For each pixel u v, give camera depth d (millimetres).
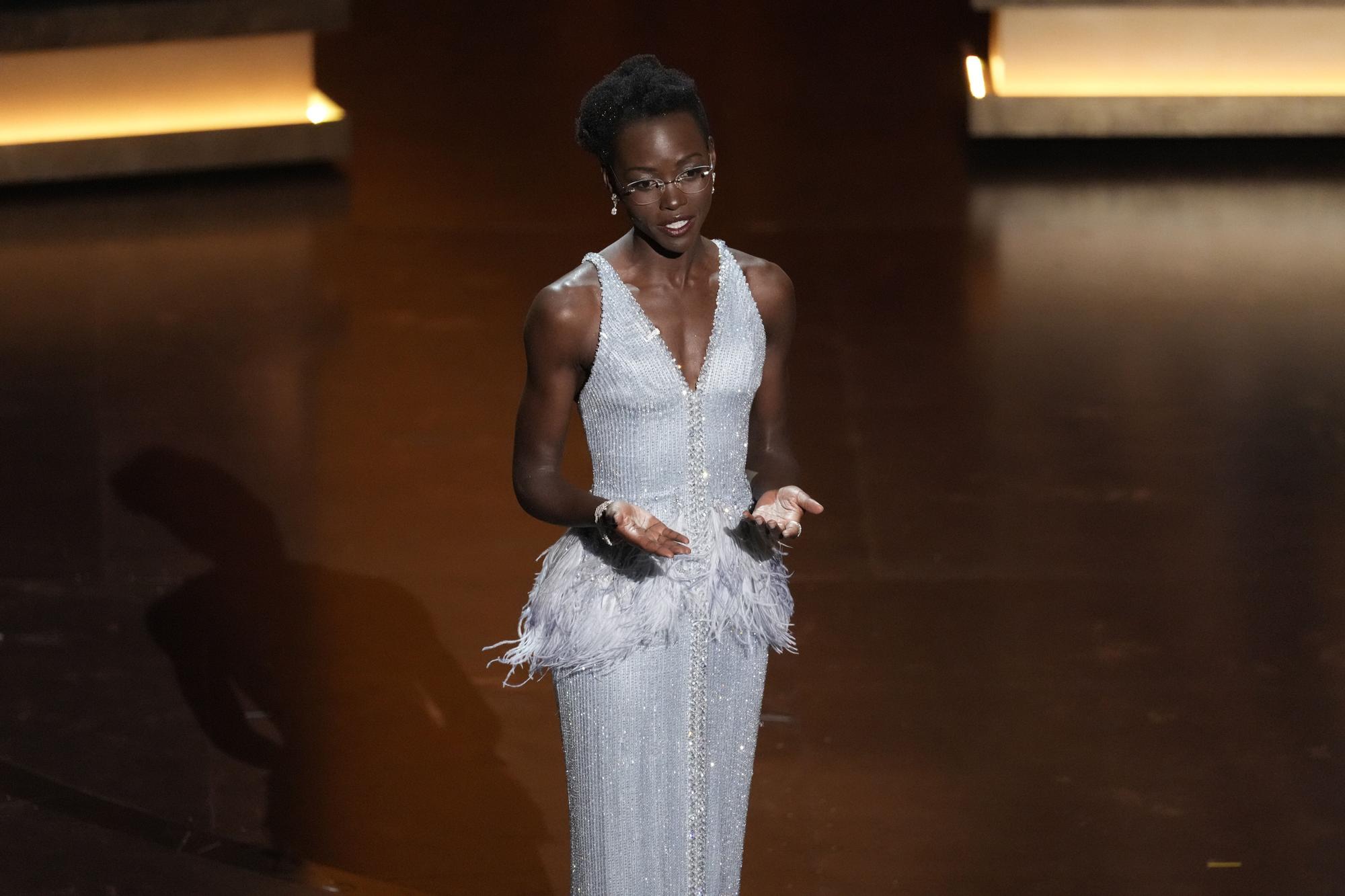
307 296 24109
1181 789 14148
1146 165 28375
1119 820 13766
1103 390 21422
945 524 18469
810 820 13758
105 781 14312
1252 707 15273
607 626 9742
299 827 13727
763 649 10273
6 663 16016
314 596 17188
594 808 10016
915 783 14258
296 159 28172
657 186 9023
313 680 15781
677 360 9625
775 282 9938
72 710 15320
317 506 18875
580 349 9547
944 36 34219
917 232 26172
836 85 31953
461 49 33719
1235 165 28266
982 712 15250
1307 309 23406
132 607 16969
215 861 13273
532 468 9844
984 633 16500
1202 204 26922
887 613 16828
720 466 9844
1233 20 28156
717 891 10516
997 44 28797
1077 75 28750
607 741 9906
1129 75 28672
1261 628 16500
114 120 27891
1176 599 17016
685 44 34000
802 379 21766
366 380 21750
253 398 21312
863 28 34750
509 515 18797
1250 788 14141
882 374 21891
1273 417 20672
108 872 13117
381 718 15227
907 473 19547
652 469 9719
